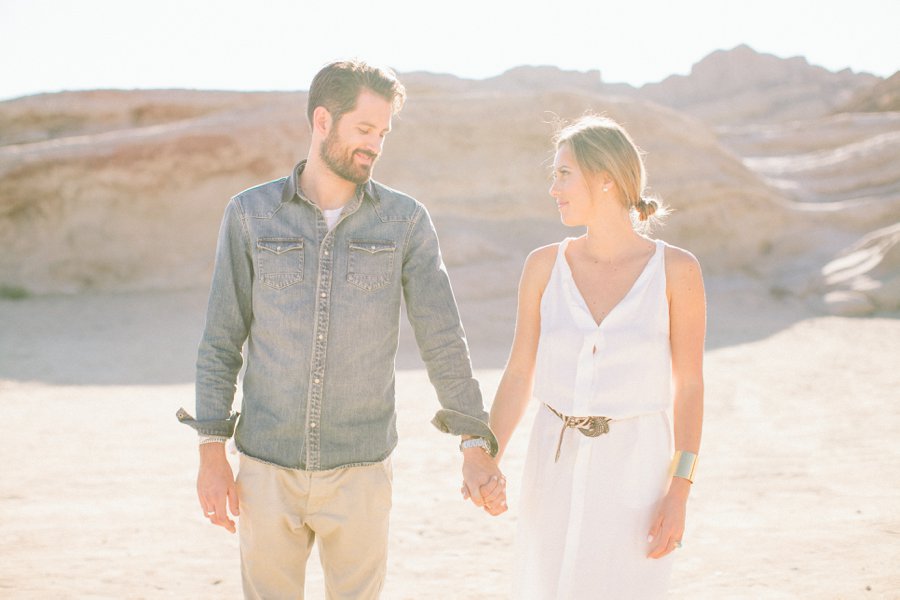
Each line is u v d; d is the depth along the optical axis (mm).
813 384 10766
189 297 18859
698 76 77938
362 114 2178
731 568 3900
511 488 5859
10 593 3727
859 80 77438
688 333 2244
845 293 19672
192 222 20375
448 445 7438
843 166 28812
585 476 2158
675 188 23500
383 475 2311
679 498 2131
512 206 22578
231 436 2291
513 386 2414
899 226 21938
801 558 3977
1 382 11969
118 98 25828
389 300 2291
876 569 3678
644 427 2197
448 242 20516
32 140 25281
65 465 6832
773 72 77438
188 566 4219
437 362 2346
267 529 2248
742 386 10703
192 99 25578
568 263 2348
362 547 2299
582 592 2109
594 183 2270
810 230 23969
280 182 2314
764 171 29031
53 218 19797
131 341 15609
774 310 19969
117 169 19922
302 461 2227
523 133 23328
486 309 17844
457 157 22891
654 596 2131
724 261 23438
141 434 8227
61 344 15344
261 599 2312
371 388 2270
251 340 2293
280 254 2230
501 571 4090
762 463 6477
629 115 24234
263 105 23375
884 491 5406
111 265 19891
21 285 19391
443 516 5188
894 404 9172
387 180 22172
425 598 3705
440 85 35781
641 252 2291
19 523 5078
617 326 2211
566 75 74500
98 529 4945
